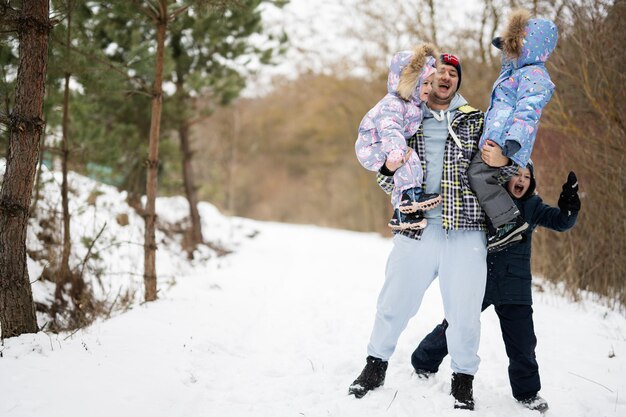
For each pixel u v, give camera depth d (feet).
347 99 69.41
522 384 9.95
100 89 17.88
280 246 40.93
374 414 9.61
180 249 32.58
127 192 32.71
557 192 20.26
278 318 17.44
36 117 11.33
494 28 30.63
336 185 97.40
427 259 9.79
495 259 10.06
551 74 20.31
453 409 9.73
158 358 11.73
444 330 10.87
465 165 9.70
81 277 19.03
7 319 11.45
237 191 118.21
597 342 14.03
